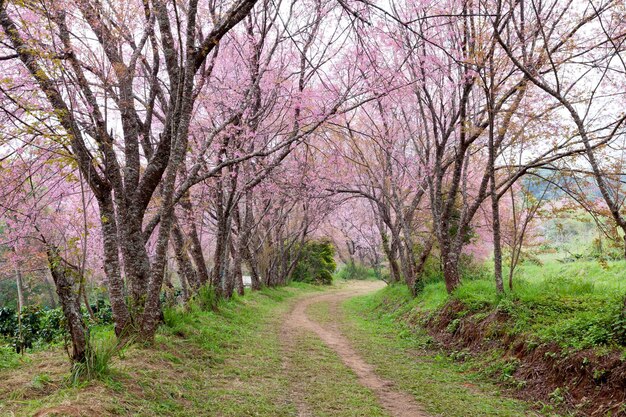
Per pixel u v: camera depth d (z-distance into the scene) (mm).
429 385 7508
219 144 13602
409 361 9477
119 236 8781
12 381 5324
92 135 7762
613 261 14828
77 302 5613
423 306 14344
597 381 5996
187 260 14500
